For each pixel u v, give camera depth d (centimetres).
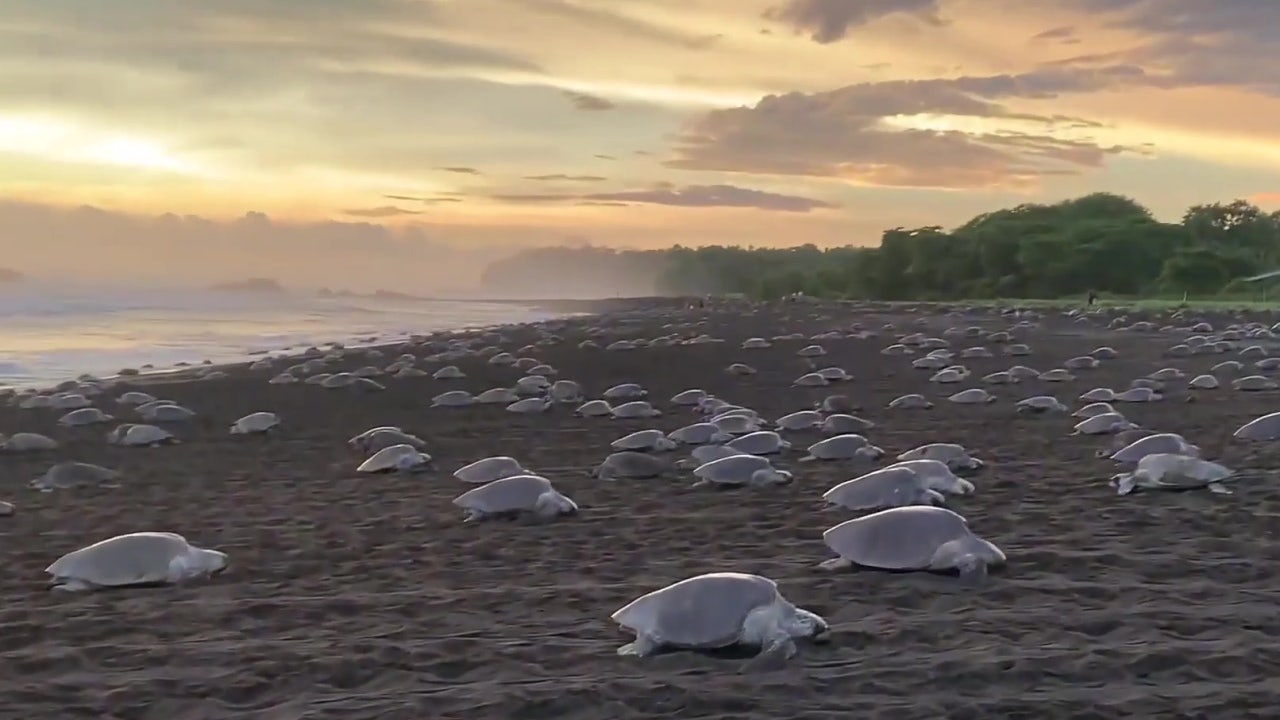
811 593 779
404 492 1295
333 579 867
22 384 2967
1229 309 6450
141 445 1777
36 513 1191
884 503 1071
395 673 625
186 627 735
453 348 4150
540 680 610
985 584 793
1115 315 6031
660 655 647
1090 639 664
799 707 557
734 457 1295
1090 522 1019
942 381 2636
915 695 573
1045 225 12744
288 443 1788
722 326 5828
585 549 956
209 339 5247
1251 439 1545
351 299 19212
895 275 12738
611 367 3278
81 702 589
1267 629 677
